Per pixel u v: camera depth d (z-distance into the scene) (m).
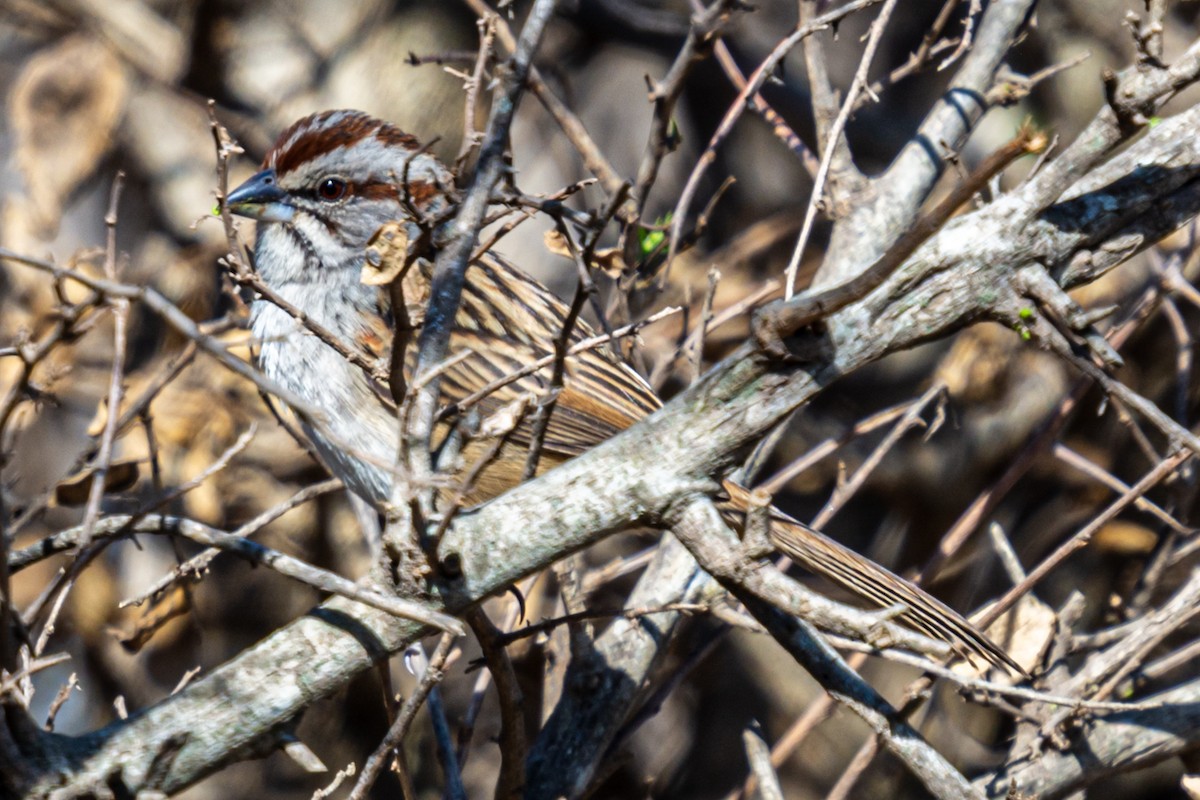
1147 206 5.04
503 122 5.03
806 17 7.81
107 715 9.67
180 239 11.13
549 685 7.57
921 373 11.63
